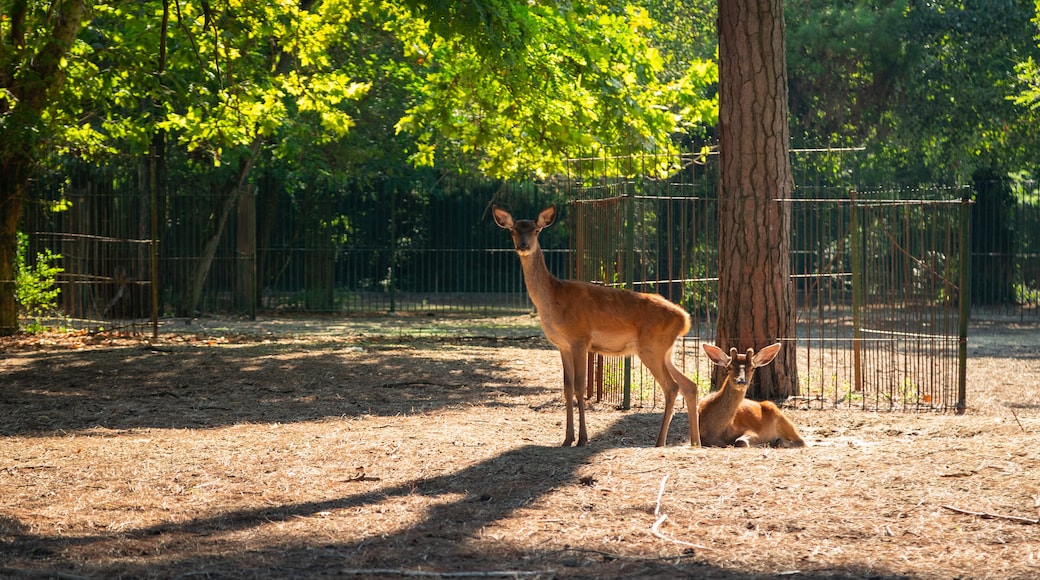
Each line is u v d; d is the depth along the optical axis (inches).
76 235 821.9
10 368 576.7
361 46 1036.5
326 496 280.4
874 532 233.8
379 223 1208.2
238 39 746.2
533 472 299.0
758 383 480.7
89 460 330.3
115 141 995.9
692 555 219.5
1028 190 1239.5
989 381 570.9
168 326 888.9
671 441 378.0
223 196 1001.5
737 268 478.3
